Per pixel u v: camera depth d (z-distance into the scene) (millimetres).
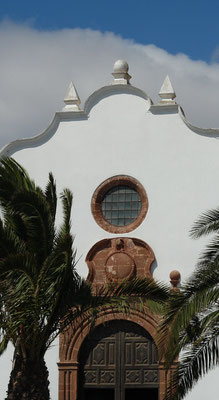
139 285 21984
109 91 30938
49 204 22219
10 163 22297
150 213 29672
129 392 33000
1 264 20344
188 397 27953
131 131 30500
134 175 30125
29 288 20922
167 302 20672
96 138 30703
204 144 29781
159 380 28391
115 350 29141
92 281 29547
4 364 29469
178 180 29734
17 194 20625
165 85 30641
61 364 28984
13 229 22156
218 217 23547
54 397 28828
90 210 30188
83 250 29906
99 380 29047
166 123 30266
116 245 29578
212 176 29516
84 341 29406
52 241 21625
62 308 21531
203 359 21016
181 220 29406
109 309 29094
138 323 28953
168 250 29266
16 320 21312
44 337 21688
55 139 30938
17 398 21734
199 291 20469
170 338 20047
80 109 31234
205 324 20422
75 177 30547
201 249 29000
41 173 30766
